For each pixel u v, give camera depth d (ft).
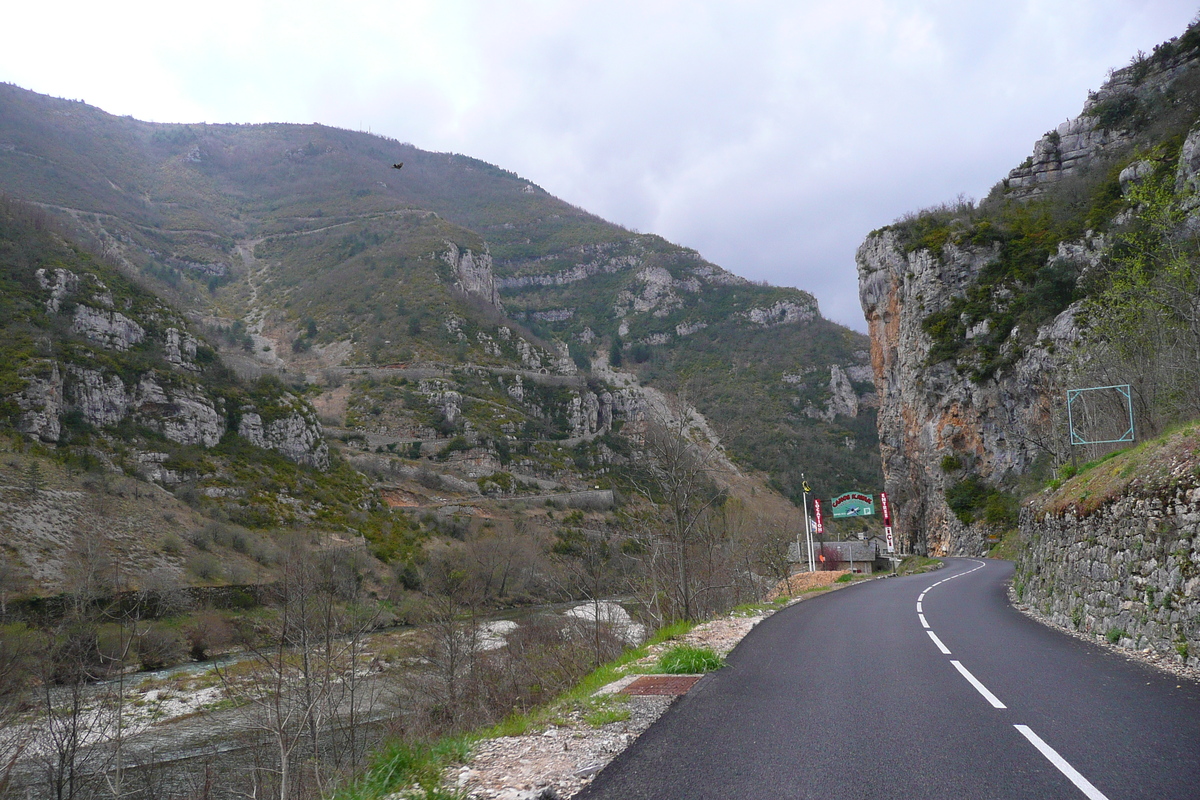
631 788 15.81
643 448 74.23
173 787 60.59
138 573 124.98
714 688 27.76
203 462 201.87
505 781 17.58
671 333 655.76
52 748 61.72
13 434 158.10
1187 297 68.18
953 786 15.07
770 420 429.38
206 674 94.99
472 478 288.92
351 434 305.73
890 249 248.11
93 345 203.51
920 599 67.56
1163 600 32.14
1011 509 178.19
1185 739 18.16
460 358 404.77
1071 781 15.15
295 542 126.00
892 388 248.93
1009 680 27.17
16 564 110.52
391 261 518.78
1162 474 35.35
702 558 81.10
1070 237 191.52
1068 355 108.88
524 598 149.89
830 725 21.03
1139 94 229.25
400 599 138.10
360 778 20.95
